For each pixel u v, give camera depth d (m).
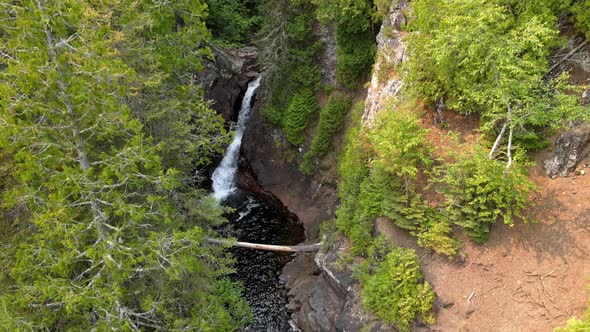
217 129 17.02
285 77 24.75
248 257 21.16
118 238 10.25
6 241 10.23
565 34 13.22
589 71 13.09
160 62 14.32
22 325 8.52
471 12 12.23
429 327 12.98
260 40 24.28
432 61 14.75
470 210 12.82
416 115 15.66
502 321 12.20
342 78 22.42
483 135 13.45
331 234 18.08
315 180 24.34
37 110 8.48
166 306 12.47
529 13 12.49
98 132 9.68
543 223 12.90
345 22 20.34
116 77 9.49
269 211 24.80
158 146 10.68
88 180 9.12
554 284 11.99
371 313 14.34
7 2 8.56
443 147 14.84
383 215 15.52
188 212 14.92
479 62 12.55
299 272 19.78
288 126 24.83
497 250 13.12
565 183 13.16
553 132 13.28
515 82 11.71
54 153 9.07
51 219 8.66
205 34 15.92
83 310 10.20
